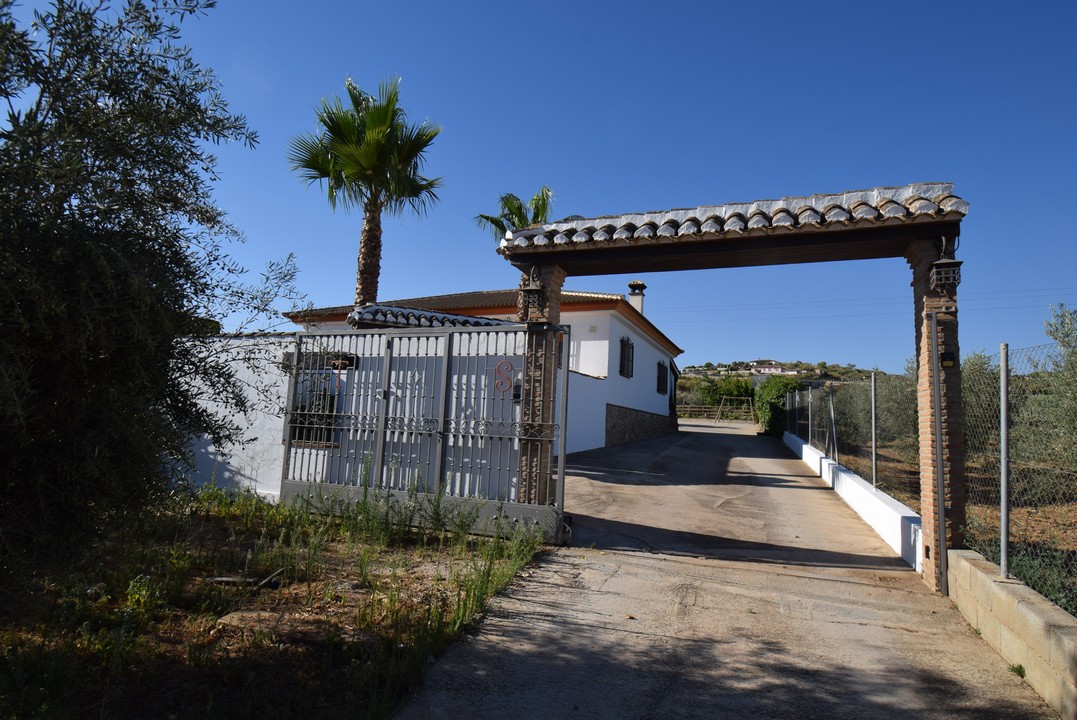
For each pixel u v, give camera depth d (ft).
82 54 9.16
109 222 9.61
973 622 16.16
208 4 10.19
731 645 14.70
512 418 24.73
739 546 24.58
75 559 10.14
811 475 48.21
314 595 16.22
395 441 26.35
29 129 8.28
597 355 64.54
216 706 10.52
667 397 100.94
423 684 12.14
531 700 11.84
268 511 25.12
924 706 12.00
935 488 19.15
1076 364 16.08
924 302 19.70
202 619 14.16
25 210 8.42
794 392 72.95
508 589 17.87
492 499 24.53
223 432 12.49
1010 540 16.78
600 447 62.13
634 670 13.23
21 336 8.48
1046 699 12.19
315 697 11.08
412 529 24.73
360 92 48.08
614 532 25.89
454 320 39.93
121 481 10.08
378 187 47.78
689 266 24.53
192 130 10.52
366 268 48.03
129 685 11.07
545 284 24.73
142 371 9.62
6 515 9.11
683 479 42.75
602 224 24.48
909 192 20.25
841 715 11.62
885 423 32.65
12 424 8.09
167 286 9.79
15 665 10.85
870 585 19.69
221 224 11.43
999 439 17.58
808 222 20.21
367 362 27.48
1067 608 13.56
